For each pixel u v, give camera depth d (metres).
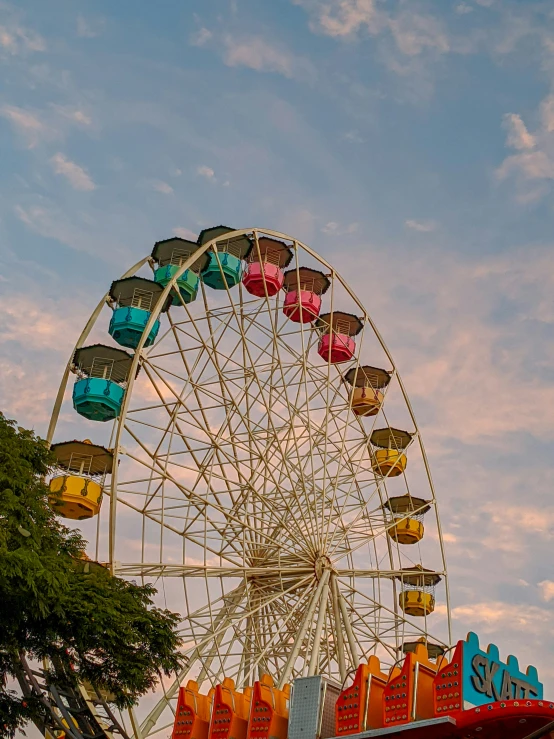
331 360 57.50
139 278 48.19
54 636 31.00
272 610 46.81
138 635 31.97
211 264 51.16
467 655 24.06
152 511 43.25
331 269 55.69
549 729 18.61
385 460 54.69
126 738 37.28
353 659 45.31
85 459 44.12
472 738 23.08
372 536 49.69
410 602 51.16
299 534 47.16
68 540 33.16
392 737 24.05
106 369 46.94
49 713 35.19
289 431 48.34
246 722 28.22
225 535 45.84
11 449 31.56
